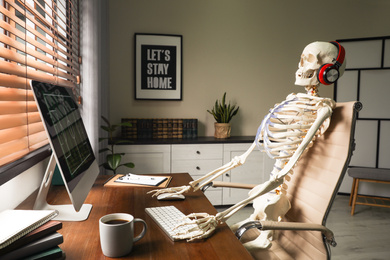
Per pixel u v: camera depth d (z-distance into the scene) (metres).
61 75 1.64
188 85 3.59
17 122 1.04
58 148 0.85
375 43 3.70
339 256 2.28
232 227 1.42
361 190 3.78
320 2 3.81
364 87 3.77
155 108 3.54
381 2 3.85
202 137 3.55
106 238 0.75
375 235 2.65
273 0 3.72
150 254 0.79
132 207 1.15
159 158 3.09
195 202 1.24
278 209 1.32
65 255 0.76
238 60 3.69
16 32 1.04
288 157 1.37
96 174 1.24
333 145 1.25
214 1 3.59
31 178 1.13
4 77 0.96
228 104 3.70
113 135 3.45
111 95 3.43
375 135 3.77
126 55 3.43
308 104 1.38
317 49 1.40
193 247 0.84
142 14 3.44
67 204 1.12
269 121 1.48
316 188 1.26
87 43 2.21
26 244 0.66
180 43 3.52
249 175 3.27
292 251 1.31
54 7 1.92
